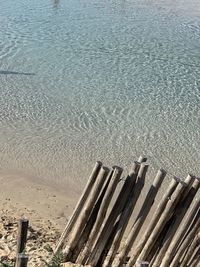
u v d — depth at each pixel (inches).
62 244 349.1
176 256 326.6
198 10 1473.9
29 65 929.5
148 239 326.0
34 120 709.9
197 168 623.8
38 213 483.8
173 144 674.2
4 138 653.3
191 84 899.4
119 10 1425.9
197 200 320.2
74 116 730.8
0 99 767.7
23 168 590.9
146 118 742.5
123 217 327.0
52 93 806.5
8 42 1059.9
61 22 1259.8
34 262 349.1
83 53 1029.8
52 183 565.3
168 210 315.9
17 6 1400.1
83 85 852.0
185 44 1153.4
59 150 636.7
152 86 874.1
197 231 323.9
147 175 591.8
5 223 428.5
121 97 812.0
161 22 1323.8
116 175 319.9
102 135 681.0
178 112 772.6
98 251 335.6
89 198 330.3
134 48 1095.6
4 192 526.9
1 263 320.5
